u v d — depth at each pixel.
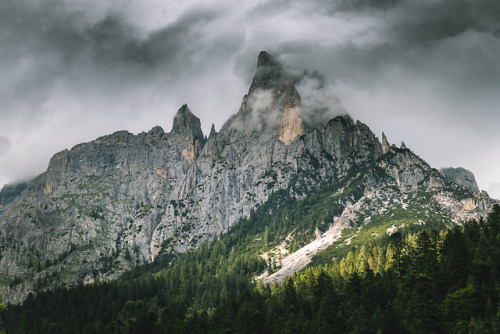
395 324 157.38
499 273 155.12
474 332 133.50
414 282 171.25
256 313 195.12
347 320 173.88
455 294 153.12
